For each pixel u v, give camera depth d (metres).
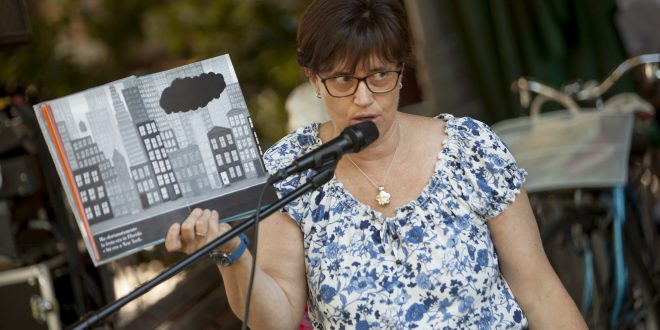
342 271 5.71
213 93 5.22
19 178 9.38
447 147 5.91
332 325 5.78
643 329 10.24
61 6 18.08
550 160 10.09
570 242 10.23
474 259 5.74
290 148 6.09
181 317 9.78
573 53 12.60
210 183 5.18
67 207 9.77
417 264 5.68
